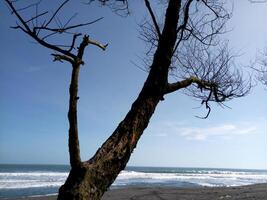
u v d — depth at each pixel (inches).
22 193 1425.9
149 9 124.2
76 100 97.9
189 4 137.0
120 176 3097.9
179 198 940.0
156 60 115.8
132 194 1024.2
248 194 994.7
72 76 99.2
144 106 108.7
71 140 95.2
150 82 112.8
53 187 1701.5
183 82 129.3
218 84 162.9
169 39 117.9
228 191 1111.6
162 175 3565.5
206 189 1184.8
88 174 92.8
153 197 961.5
